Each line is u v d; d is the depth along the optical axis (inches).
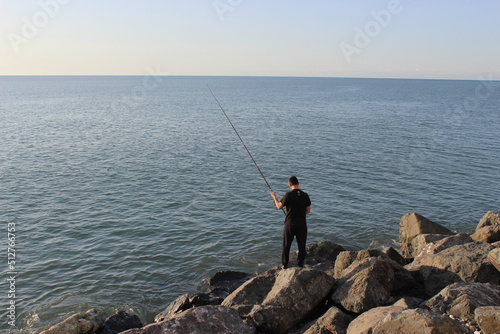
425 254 354.3
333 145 1198.9
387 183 788.0
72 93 4557.1
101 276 420.2
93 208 621.0
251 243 504.1
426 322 189.6
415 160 996.6
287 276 282.2
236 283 385.7
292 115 2137.1
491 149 1154.7
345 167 916.0
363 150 1124.5
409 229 455.8
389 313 205.3
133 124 1673.2
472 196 713.0
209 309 246.1
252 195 697.6
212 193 705.0
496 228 392.2
